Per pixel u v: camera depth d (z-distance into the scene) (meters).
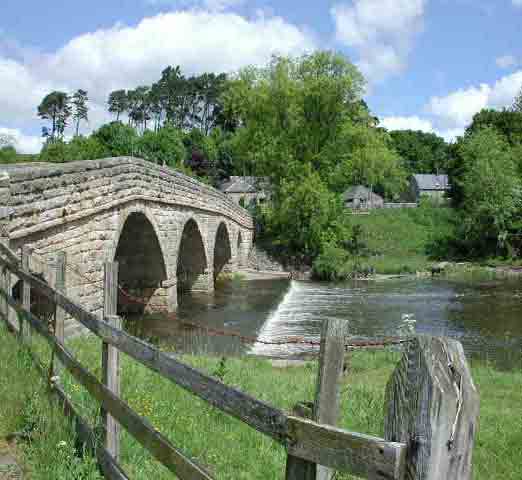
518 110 69.62
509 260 44.12
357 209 67.00
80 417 4.54
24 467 4.05
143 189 17.75
